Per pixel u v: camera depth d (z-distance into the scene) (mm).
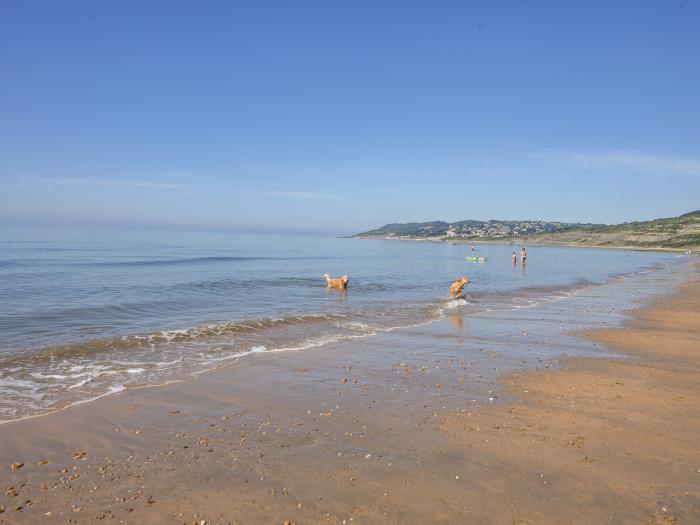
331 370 11188
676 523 5047
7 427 7457
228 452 6730
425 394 9500
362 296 26562
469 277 41250
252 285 30891
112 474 6059
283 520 5078
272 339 14641
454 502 5449
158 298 23578
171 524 5012
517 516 5176
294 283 32656
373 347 13773
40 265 40406
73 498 5484
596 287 34625
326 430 7582
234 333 15438
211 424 7777
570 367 11781
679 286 35500
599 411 8578
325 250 105375
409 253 102938
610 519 5121
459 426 7809
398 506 5359
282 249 100812
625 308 22859
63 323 16469
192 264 48719
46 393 9125
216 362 11695
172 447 6879
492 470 6238
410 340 14867
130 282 30359
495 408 8727
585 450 6887
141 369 10938
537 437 7363
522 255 56219
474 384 10227
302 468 6262
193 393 9305
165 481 5898
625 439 7305
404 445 7035
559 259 83188
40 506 5305
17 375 10266
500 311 21484
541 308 22703
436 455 6695
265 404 8773
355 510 5273
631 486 5828
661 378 10828
